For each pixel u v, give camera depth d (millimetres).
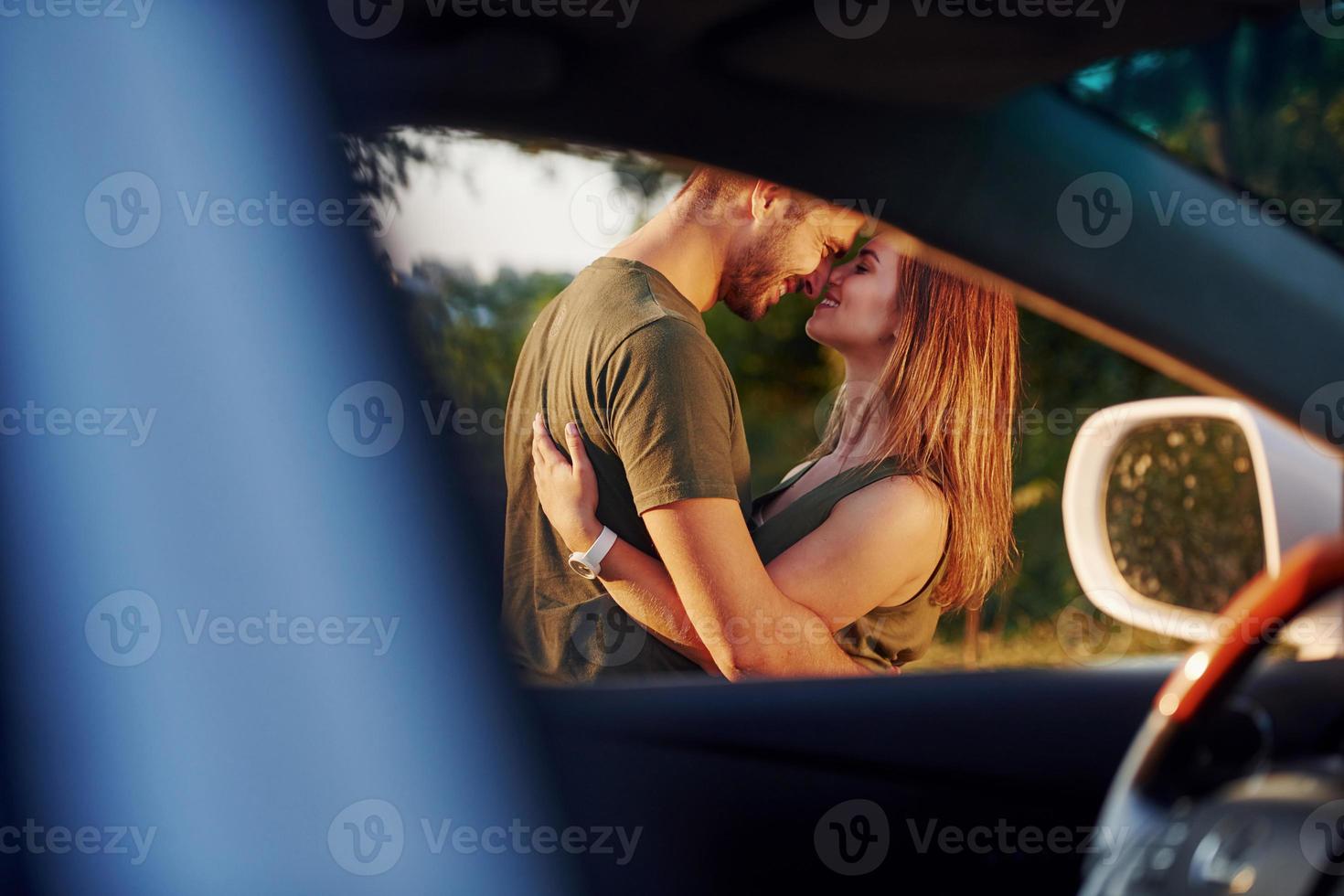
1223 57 1978
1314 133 2188
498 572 1658
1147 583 1986
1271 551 1710
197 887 872
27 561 865
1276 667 1302
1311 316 1439
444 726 1048
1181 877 1012
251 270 979
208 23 1009
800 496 1848
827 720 1631
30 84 916
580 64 1331
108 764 864
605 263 1735
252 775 908
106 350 904
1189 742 1090
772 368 3227
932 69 1316
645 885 1450
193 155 965
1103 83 1423
